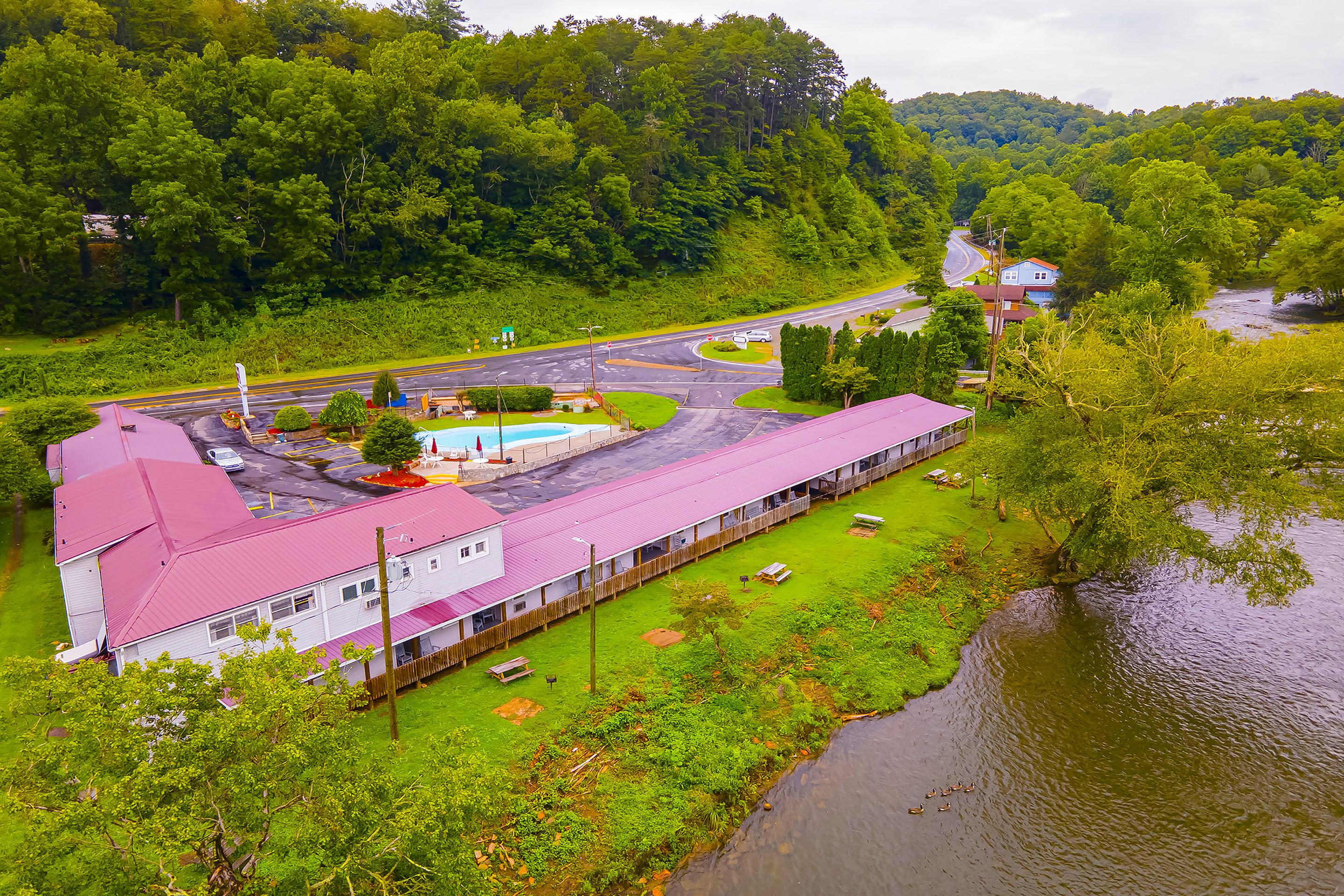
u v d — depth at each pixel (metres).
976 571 45.81
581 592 38.50
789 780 29.55
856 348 76.06
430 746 18.42
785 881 24.89
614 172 124.25
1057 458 41.00
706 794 27.47
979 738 32.19
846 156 171.88
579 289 118.75
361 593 32.25
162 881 14.68
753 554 45.59
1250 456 36.62
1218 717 33.44
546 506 44.59
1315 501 36.81
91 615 34.97
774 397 80.19
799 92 163.62
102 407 74.06
